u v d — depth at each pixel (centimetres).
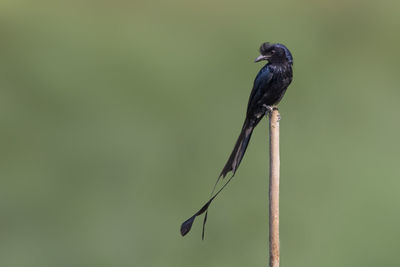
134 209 1552
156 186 1611
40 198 1606
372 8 2267
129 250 1454
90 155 1708
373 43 2139
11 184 1638
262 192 1562
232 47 2094
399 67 2016
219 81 1936
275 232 709
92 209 1570
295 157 1625
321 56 2056
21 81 1953
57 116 1836
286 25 2184
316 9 2297
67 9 2331
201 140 1722
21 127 1817
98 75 1966
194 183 1605
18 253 1483
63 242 1507
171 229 1500
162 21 2252
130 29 2180
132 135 1744
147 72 1952
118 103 1853
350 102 1842
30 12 2264
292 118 1772
